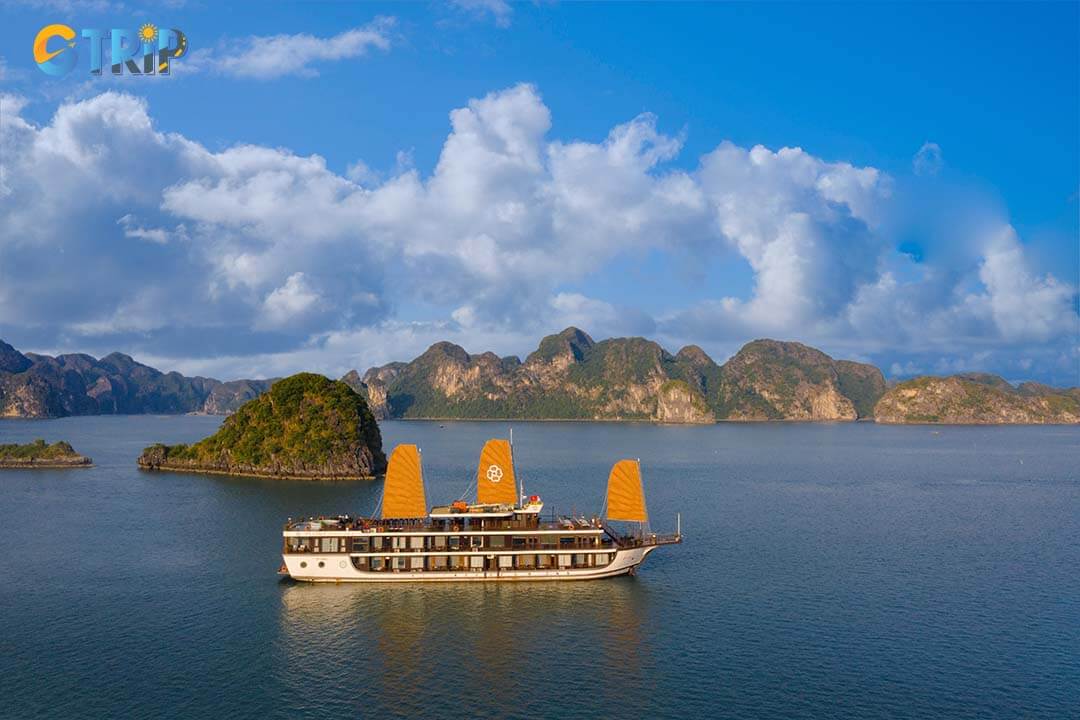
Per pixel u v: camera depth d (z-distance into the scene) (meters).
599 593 76.88
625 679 56.91
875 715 51.50
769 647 62.84
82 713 51.72
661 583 80.44
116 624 68.25
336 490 152.88
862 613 71.00
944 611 71.62
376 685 55.97
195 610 72.00
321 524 83.31
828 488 157.62
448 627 67.50
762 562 89.50
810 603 73.88
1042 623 68.38
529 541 81.19
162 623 68.50
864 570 85.88
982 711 52.03
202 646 63.22
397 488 83.75
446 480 171.38
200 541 100.94
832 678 57.00
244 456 182.50
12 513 123.38
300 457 176.75
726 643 63.69
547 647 62.94
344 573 80.12
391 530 81.12
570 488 155.50
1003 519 119.31
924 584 80.38
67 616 70.31
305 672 58.16
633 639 64.62
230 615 70.56
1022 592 77.44
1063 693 54.56
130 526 111.69
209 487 157.38
